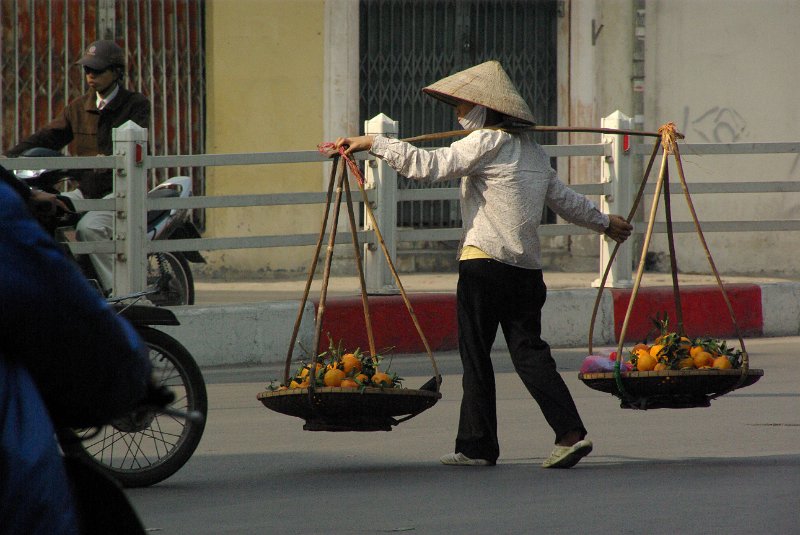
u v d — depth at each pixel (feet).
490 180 48.08
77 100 80.53
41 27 118.62
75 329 17.08
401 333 85.25
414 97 128.88
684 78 130.62
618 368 48.55
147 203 78.54
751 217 130.21
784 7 131.03
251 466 49.49
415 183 126.72
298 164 125.18
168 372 47.34
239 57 123.65
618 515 38.70
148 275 83.56
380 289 85.35
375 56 128.06
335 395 45.85
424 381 73.46
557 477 45.93
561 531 36.52
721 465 47.93
